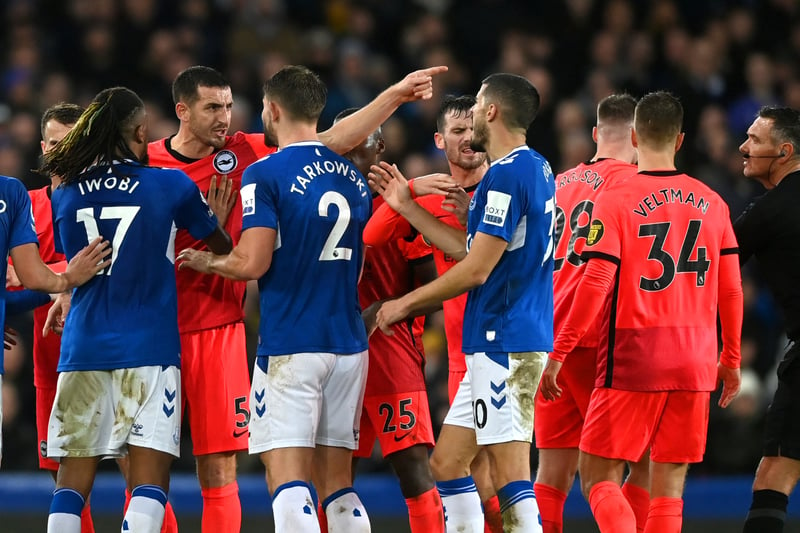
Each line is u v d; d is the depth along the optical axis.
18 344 37.41
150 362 19.77
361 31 51.94
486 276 19.38
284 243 19.50
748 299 38.59
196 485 34.16
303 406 19.47
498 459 19.77
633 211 21.00
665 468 21.45
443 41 51.19
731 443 35.03
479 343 19.84
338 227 19.70
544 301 20.05
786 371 21.61
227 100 22.42
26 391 37.22
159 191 19.97
